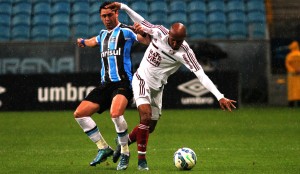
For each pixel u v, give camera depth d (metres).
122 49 32.59
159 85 31.55
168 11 90.38
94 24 88.25
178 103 73.25
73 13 89.06
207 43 77.06
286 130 54.34
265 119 63.59
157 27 31.05
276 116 66.50
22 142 46.62
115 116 30.92
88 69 75.69
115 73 32.41
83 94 72.56
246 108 75.19
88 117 32.28
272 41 80.38
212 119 63.34
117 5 32.66
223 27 88.88
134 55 73.88
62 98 72.81
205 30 88.81
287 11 90.19
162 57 30.91
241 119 63.53
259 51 77.81
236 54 77.50
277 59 80.12
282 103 79.81
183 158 31.38
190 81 73.19
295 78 78.94
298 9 90.44
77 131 53.88
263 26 88.81
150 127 33.12
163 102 73.25
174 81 73.19
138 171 31.03
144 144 31.14
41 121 62.16
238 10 90.12
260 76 78.00
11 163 35.25
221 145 44.19
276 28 88.25
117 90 32.06
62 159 37.03
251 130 54.38
